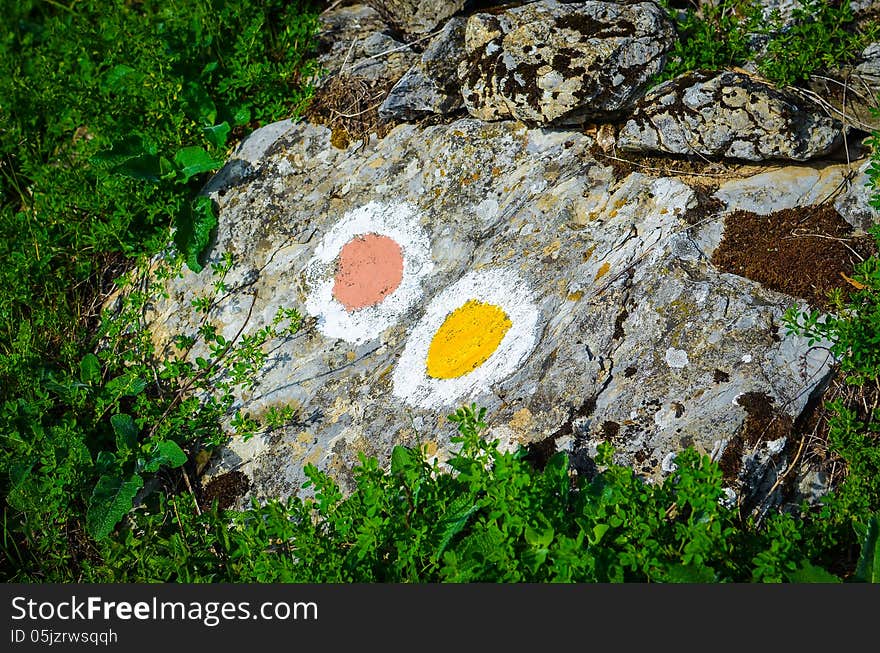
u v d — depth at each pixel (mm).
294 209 1258
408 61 1329
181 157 1280
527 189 1174
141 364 1215
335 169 1272
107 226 1283
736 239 1074
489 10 1262
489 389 1072
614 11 1174
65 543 1118
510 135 1211
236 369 1158
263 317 1209
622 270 1082
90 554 1129
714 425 987
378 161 1260
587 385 1034
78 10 1545
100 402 1176
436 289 1164
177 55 1342
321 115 1311
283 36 1375
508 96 1183
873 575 899
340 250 1217
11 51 1575
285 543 1059
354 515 973
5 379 1205
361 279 1193
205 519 1064
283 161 1292
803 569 893
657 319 1043
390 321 1163
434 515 968
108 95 1388
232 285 1234
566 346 1062
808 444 994
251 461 1128
